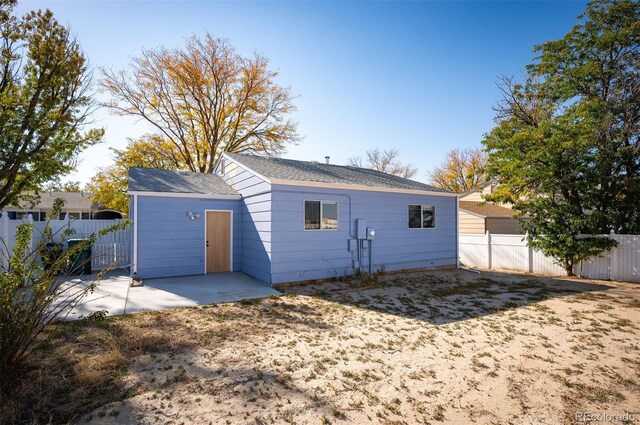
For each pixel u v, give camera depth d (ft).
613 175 37.73
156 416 9.95
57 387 11.41
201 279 33.27
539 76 45.37
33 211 84.02
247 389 11.69
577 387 12.27
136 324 18.81
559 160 37.91
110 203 82.99
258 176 32.81
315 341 16.65
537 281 35.19
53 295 13.37
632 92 38.27
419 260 41.29
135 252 32.96
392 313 22.08
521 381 12.70
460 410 10.62
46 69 29.91
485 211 66.03
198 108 80.53
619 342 17.01
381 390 11.84
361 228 35.29
